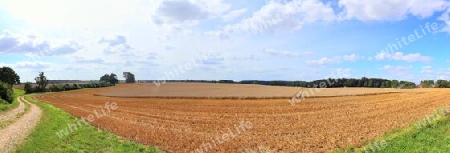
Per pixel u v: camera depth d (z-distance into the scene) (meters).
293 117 39.12
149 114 47.84
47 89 161.88
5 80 162.38
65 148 22.86
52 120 40.81
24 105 77.12
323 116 39.19
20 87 193.62
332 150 21.48
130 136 28.11
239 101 64.69
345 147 22.11
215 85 118.69
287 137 26.42
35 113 53.81
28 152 21.39
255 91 88.06
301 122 34.59
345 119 35.66
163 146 23.95
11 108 65.50
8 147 23.47
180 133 29.58
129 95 100.00
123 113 50.31
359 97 65.88
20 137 27.70
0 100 71.75
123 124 36.56
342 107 48.75
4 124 38.03
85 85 172.25
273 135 27.50
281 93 78.81
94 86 174.75
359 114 39.72
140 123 37.34
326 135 26.61
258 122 35.59
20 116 48.69
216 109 52.00
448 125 26.78
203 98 75.44
